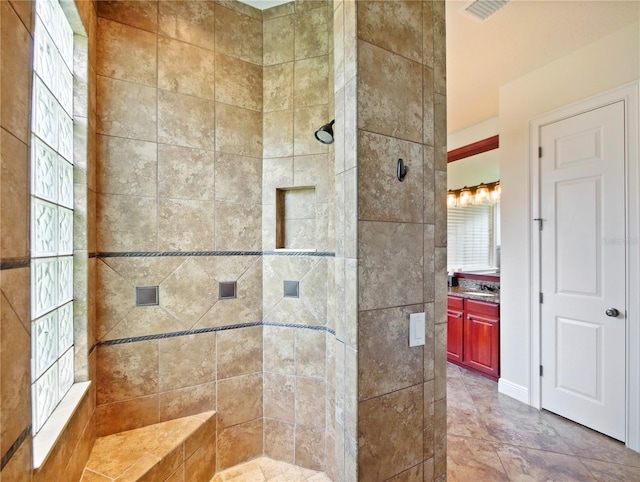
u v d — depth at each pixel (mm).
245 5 1920
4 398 684
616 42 2061
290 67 1910
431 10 1164
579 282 2262
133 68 1636
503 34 2076
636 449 1979
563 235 2354
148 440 1547
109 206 1580
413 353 1088
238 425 1870
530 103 2557
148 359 1663
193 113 1770
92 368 1483
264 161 1955
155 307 1679
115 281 1596
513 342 2715
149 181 1667
